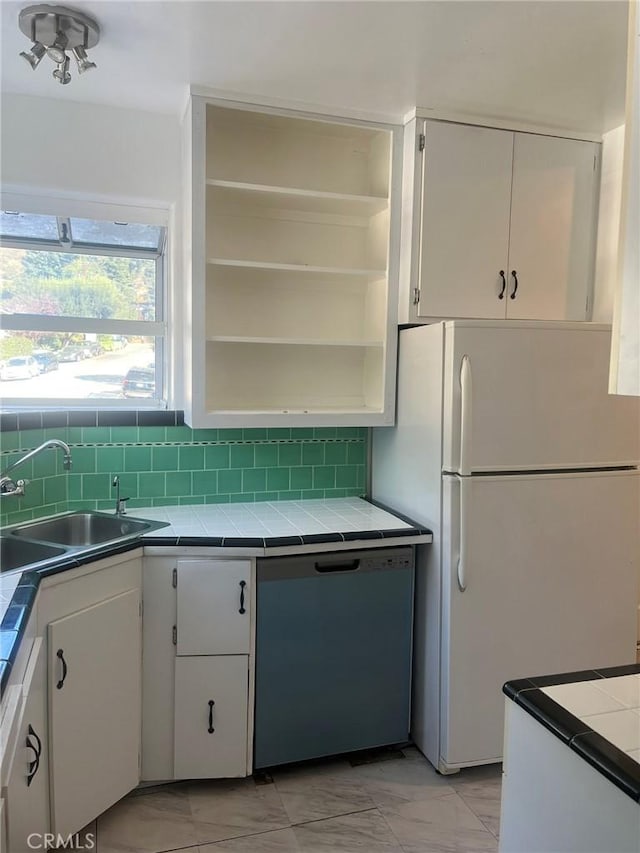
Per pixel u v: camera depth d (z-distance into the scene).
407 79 2.17
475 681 2.27
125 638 2.06
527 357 2.25
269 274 2.75
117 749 2.04
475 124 2.49
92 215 2.51
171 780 2.20
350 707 2.32
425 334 2.39
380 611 2.33
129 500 2.61
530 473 2.29
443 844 1.96
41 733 1.73
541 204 2.60
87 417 2.52
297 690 2.24
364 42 1.91
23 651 1.48
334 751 2.31
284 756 2.24
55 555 2.02
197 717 2.18
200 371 2.38
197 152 2.29
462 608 2.24
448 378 2.23
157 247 2.64
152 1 1.69
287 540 2.17
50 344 2.53
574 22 1.78
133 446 2.60
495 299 2.58
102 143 2.45
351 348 2.92
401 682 2.38
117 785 2.04
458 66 2.07
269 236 2.75
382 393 2.68
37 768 1.61
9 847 1.29
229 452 2.73
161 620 2.16
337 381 2.91
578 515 2.35
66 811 1.84
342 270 2.55
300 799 2.17
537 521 2.30
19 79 2.22
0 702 1.17
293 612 2.21
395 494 2.66
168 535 2.16
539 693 1.16
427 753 2.39
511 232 2.58
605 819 0.97
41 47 1.79
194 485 2.70
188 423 2.50
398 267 2.60
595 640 2.41
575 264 2.67
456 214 2.51
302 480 2.85
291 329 2.81
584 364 2.32
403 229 2.56
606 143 2.64
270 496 2.81
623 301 1.03
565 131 2.60
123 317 2.62
